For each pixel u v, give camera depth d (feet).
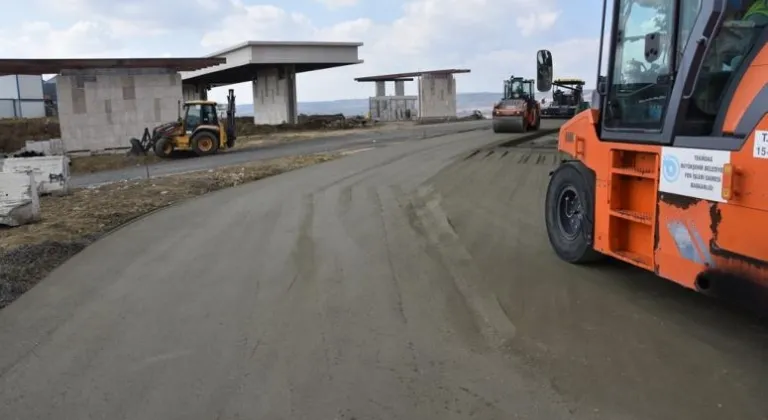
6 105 171.22
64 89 80.33
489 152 58.85
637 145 16.11
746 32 13.23
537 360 13.42
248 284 19.88
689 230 13.88
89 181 55.21
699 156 13.46
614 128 17.44
